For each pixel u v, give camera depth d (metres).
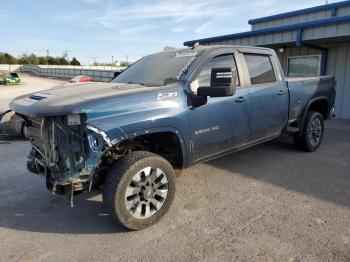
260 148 6.40
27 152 6.86
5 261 2.96
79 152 3.17
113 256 2.99
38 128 3.55
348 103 10.32
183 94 3.78
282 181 4.69
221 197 4.18
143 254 3.01
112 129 3.18
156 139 3.93
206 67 4.13
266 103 4.93
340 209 3.76
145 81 4.23
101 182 3.56
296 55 11.60
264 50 5.15
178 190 4.43
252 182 4.67
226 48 4.50
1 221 3.74
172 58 4.50
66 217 3.80
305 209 3.78
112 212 3.28
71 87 3.94
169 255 2.98
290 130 5.61
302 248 3.00
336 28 8.77
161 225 3.52
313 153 6.07
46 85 39.84
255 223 3.48
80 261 2.93
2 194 4.51
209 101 4.05
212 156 4.31
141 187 3.40
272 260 2.83
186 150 3.87
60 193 3.33
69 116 3.06
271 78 5.14
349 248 2.98
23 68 80.62
